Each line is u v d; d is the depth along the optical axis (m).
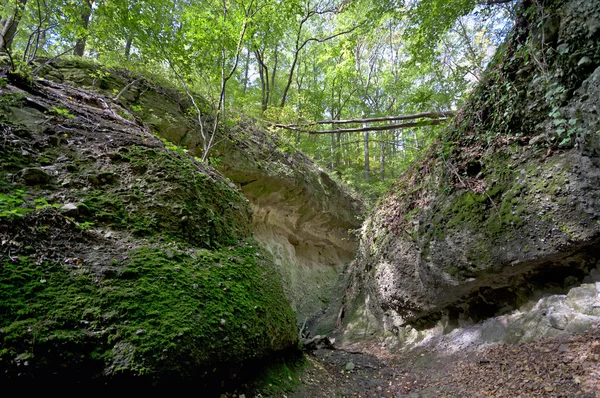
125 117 4.46
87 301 1.71
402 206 5.36
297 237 9.45
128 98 5.44
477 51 5.53
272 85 14.45
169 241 2.52
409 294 4.90
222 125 6.69
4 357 1.31
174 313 1.92
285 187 7.89
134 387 1.56
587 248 2.93
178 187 2.96
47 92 3.67
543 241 3.14
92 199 2.41
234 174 6.71
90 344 1.55
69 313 1.60
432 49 6.00
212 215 3.14
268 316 2.75
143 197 2.69
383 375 3.87
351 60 10.30
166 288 2.06
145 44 4.90
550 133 3.33
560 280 3.24
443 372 3.45
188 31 4.96
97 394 1.50
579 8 3.02
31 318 1.48
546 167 3.26
